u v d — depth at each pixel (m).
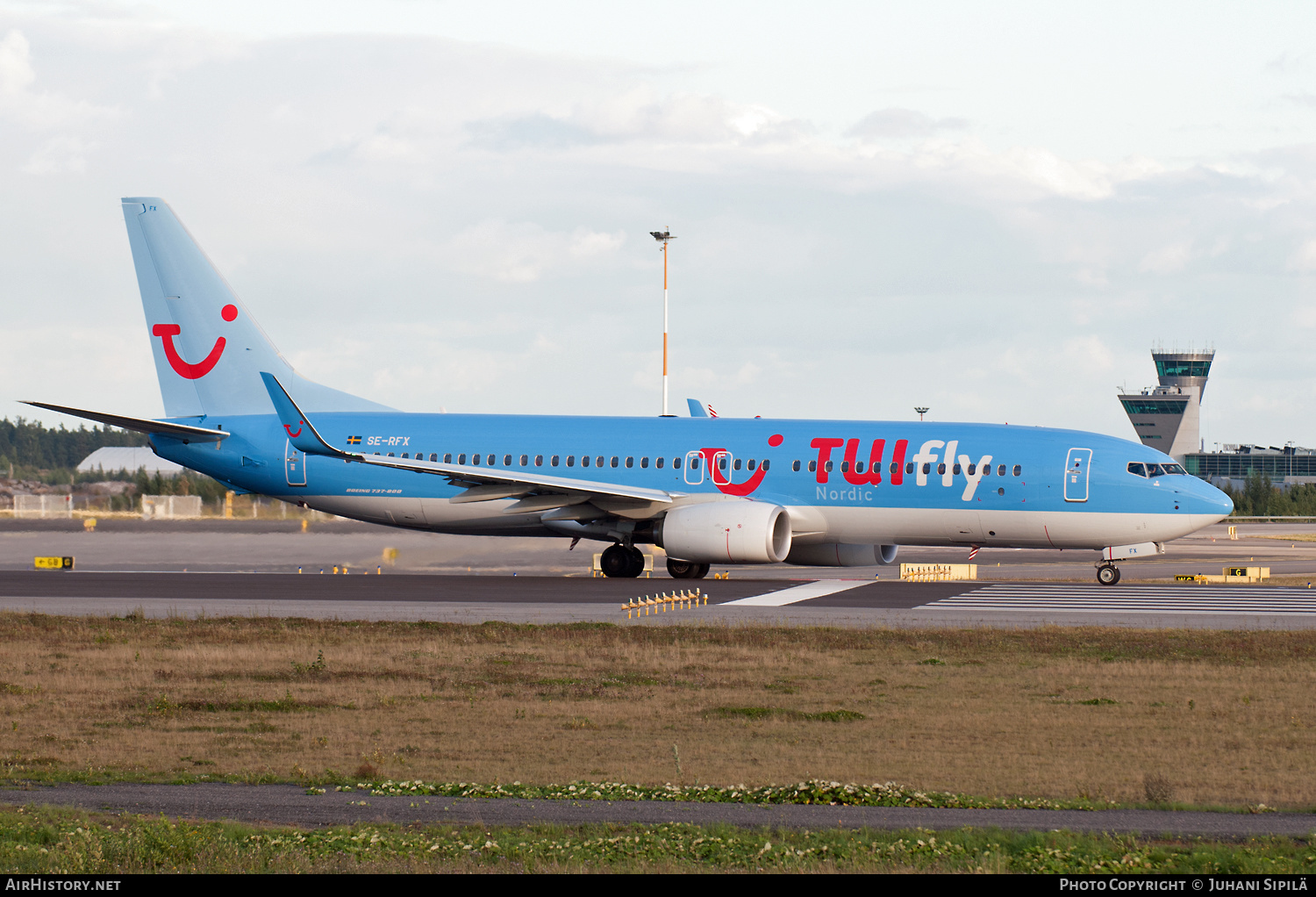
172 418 197.50
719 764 71.06
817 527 177.00
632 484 182.25
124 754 73.19
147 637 119.19
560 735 79.25
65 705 88.81
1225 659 107.38
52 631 122.69
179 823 52.25
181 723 82.81
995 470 170.50
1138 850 48.97
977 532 172.38
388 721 83.31
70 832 50.50
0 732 79.75
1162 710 86.81
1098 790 64.69
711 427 183.88
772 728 81.31
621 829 52.88
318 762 71.12
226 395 196.25
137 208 196.25
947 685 96.00
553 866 46.78
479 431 189.62
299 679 98.69
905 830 52.62
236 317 196.00
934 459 172.50
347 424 193.12
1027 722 82.75
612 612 138.00
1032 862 47.47
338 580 176.12
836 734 79.50
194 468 196.88
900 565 198.00
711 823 54.41
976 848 49.28
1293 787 65.19
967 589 165.12
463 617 133.75
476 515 188.38
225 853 47.59
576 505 180.50
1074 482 168.12
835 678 99.44
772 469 177.50
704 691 94.06
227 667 103.94
